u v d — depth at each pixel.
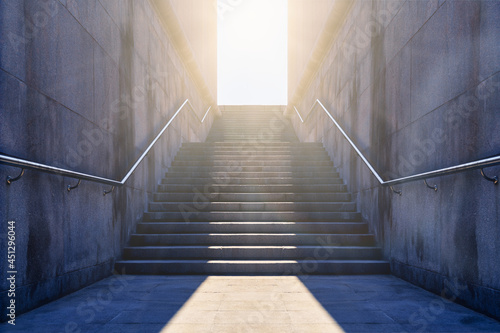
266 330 2.63
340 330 2.63
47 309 3.12
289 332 2.59
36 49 3.11
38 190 3.14
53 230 3.38
